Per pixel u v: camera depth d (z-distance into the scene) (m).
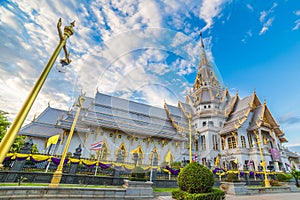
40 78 1.83
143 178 7.95
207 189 5.18
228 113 26.59
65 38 2.29
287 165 22.75
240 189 9.85
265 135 23.62
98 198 6.56
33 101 1.69
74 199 6.14
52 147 17.45
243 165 19.00
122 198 6.91
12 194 5.38
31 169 8.41
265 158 20.41
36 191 5.78
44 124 20.88
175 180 10.38
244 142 22.00
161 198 7.18
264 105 24.45
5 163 7.80
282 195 9.62
